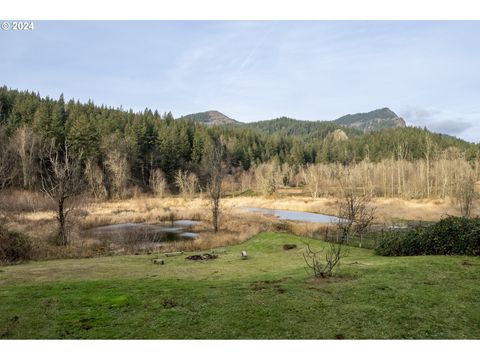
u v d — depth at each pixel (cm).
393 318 793
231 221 3394
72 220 2811
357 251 1827
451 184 6194
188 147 9719
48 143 6191
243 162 11094
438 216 4231
